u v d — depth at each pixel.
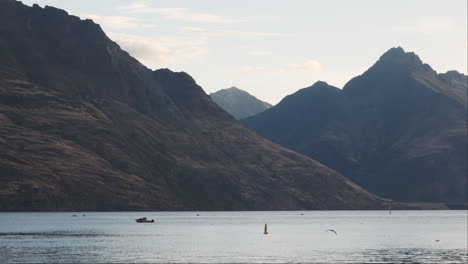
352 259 155.12
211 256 159.25
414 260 153.88
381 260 153.50
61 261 148.88
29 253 165.62
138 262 147.00
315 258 156.25
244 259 153.25
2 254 163.12
